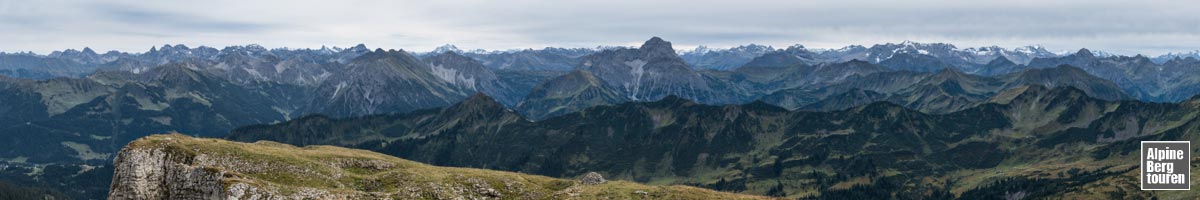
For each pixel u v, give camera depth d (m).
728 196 159.38
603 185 162.50
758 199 159.25
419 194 144.25
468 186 152.12
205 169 133.75
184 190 133.38
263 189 130.12
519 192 154.12
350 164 159.00
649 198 150.50
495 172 167.25
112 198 134.50
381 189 146.38
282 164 146.88
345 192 140.62
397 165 165.62
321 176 146.50
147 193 134.38
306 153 160.75
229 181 129.38
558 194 153.75
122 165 136.50
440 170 163.12
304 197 132.75
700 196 154.75
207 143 150.38
